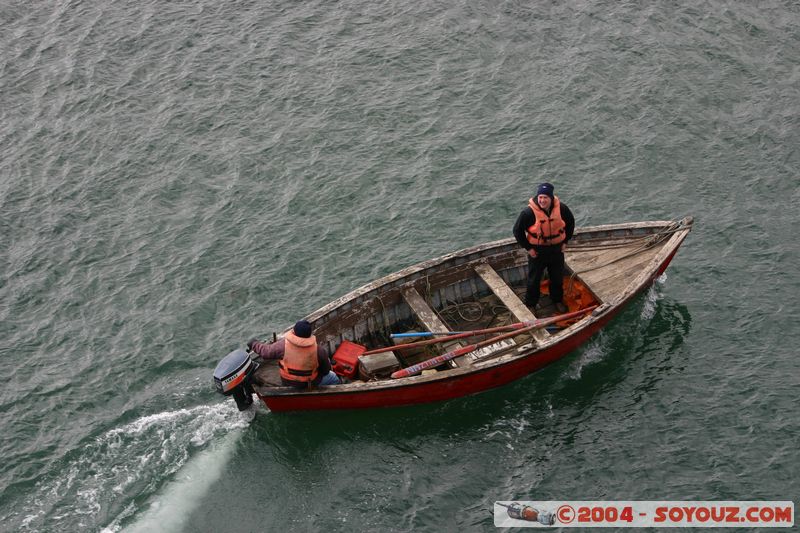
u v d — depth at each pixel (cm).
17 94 5797
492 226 4547
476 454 3331
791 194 4609
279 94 5631
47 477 3300
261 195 4853
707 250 4291
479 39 5981
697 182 4747
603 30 5981
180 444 3388
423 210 4678
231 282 4278
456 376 3366
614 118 5238
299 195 4831
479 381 3456
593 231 3922
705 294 4031
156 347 3922
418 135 5222
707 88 5412
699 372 3622
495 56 5822
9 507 3189
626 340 3791
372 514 3122
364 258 4394
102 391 3712
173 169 5084
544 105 5378
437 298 3788
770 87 5384
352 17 6306
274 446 3356
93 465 3334
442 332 3509
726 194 4647
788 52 5666
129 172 5084
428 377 3341
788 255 4209
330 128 5322
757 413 3419
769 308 3922
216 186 4941
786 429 3341
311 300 4156
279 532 3069
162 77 5856
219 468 3288
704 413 3441
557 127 5203
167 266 4400
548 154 5009
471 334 3500
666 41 5838
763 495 3119
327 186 4881
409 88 5603
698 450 3297
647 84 5475
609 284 3709
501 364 3419
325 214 4694
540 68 5691
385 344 3691
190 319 4072
